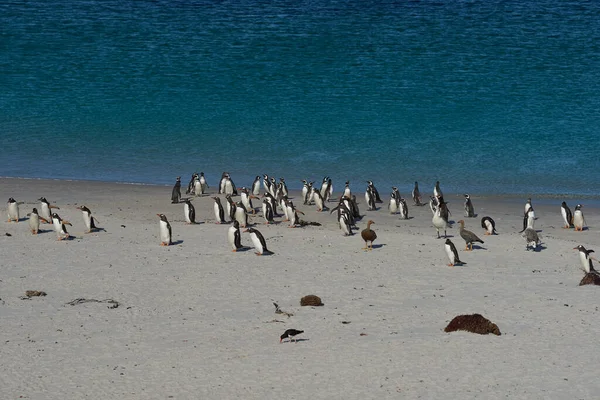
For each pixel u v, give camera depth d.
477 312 31.42
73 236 42.34
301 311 31.70
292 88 85.75
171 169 62.03
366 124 74.19
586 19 116.56
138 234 43.03
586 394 24.33
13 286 34.38
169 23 114.06
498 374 25.72
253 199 53.78
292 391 24.62
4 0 129.50
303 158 64.88
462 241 42.31
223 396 24.34
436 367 26.25
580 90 84.31
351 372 25.92
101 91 84.69
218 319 30.91
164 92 84.44
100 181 58.31
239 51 99.94
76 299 32.84
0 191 54.34
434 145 68.25
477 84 86.94
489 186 57.69
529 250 40.66
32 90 84.75
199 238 42.38
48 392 24.70
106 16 118.25
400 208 48.41
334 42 104.00
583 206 52.72
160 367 26.48
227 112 78.06
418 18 117.94
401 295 33.66
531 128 72.81
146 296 33.47
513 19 117.12
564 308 31.83
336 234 43.69
